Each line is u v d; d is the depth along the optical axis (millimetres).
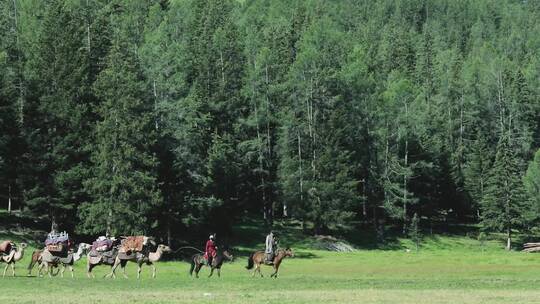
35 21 107625
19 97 77938
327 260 71938
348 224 94250
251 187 97938
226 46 107938
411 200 103000
